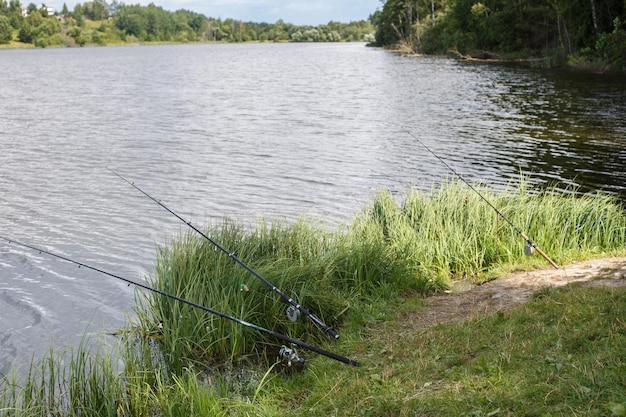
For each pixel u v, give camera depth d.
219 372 6.54
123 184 14.98
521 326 5.94
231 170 16.23
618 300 5.93
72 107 30.84
